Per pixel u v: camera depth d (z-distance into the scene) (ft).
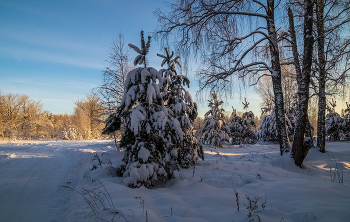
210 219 9.70
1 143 68.80
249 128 64.59
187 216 10.05
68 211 11.80
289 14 28.84
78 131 103.24
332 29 24.66
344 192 12.33
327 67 27.50
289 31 30.30
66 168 25.57
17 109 125.29
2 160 30.78
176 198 12.17
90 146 54.08
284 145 28.50
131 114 15.21
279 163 24.71
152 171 14.49
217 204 11.51
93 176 17.57
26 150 46.32
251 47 25.13
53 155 38.04
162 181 16.42
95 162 25.95
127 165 15.81
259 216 9.52
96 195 11.95
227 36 23.39
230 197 12.37
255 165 23.84
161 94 17.28
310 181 14.69
